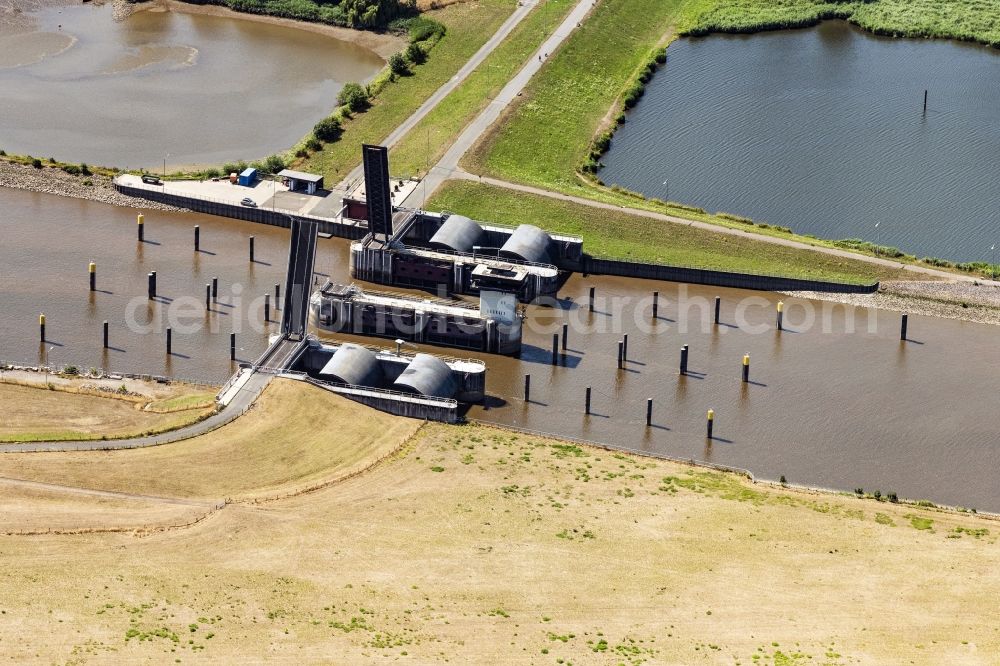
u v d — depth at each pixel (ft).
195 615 569.64
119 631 554.05
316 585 596.29
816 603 600.39
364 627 570.05
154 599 577.84
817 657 564.30
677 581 612.29
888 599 604.49
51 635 548.31
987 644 574.97
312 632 564.30
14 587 577.02
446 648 560.61
